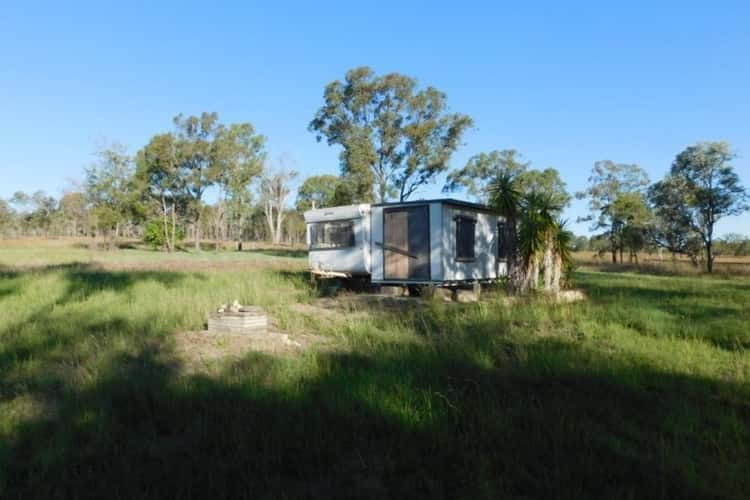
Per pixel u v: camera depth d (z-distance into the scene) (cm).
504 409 466
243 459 383
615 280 1850
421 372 567
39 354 662
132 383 530
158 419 452
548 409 469
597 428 435
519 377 561
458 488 347
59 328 793
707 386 545
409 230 1391
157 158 4938
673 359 630
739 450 395
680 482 349
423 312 989
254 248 5800
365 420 445
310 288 1421
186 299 1064
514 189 1255
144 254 3853
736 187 2953
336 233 1570
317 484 358
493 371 592
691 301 1103
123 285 1313
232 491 346
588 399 500
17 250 4006
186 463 378
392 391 502
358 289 1532
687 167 3083
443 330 793
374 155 3469
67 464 377
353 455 396
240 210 5572
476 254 1467
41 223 8162
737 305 1051
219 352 673
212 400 485
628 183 3638
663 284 1642
